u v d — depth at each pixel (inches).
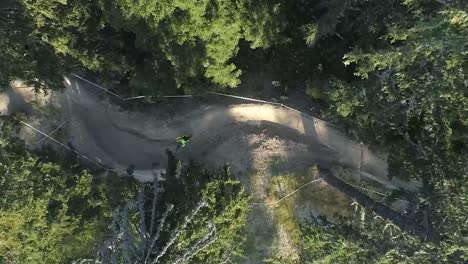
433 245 609.6
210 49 784.3
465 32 576.1
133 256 637.3
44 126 1008.9
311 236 733.9
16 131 988.6
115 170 999.0
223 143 991.6
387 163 871.7
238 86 984.9
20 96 1015.0
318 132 959.6
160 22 760.3
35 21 821.9
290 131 980.6
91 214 810.2
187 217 634.8
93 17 890.7
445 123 657.6
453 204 632.4
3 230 737.6
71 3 857.5
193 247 635.5
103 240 751.7
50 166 804.0
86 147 1018.7
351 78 919.7
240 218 751.1
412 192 730.8
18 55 780.0
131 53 936.9
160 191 735.7
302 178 943.0
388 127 759.1
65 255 784.9
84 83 1014.4
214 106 994.1
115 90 1007.0
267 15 805.2
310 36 852.6
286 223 930.7
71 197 810.2
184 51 785.6
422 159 716.0
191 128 1010.1
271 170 960.3
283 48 968.9
